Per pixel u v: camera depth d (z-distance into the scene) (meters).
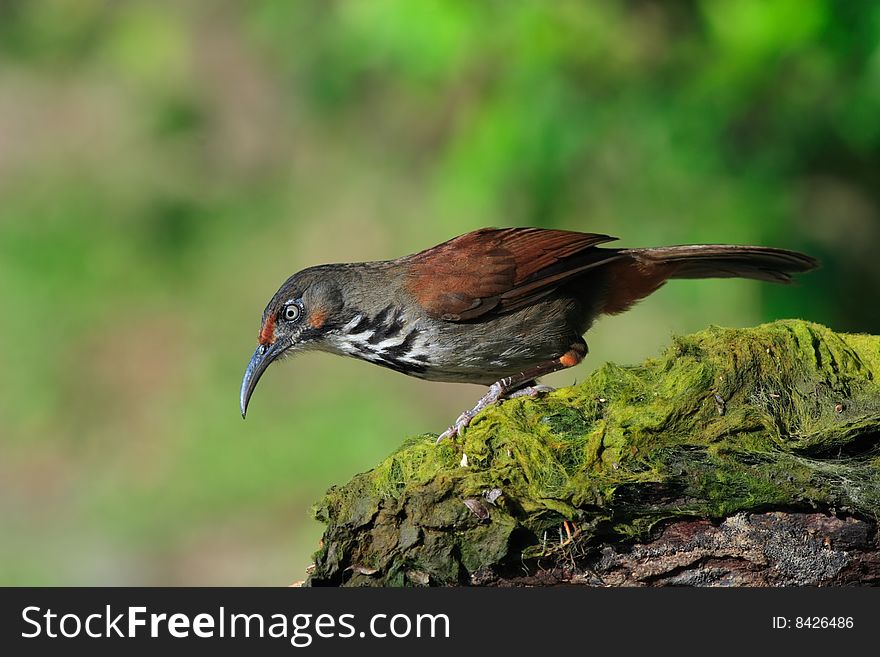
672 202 13.64
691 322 14.38
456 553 6.48
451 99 15.38
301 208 20.73
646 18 13.04
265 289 19.98
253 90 21.19
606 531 6.45
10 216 21.86
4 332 20.06
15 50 22.48
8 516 17.02
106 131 23.03
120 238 21.14
